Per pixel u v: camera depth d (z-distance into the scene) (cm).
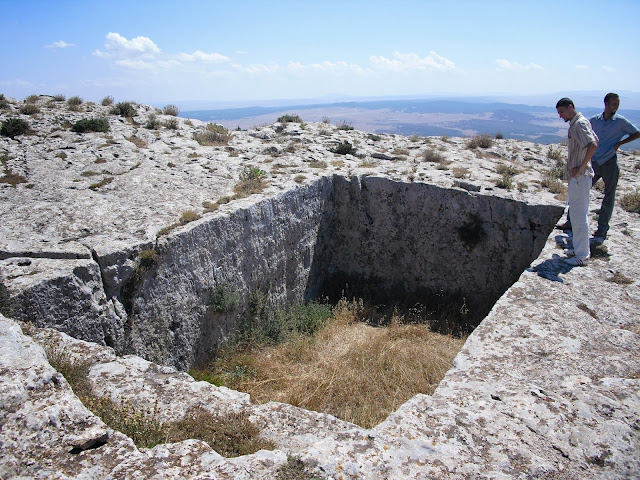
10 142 1270
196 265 820
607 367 468
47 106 1731
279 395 765
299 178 1170
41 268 620
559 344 512
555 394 409
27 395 334
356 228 1255
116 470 296
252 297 980
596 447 337
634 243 787
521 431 361
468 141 1770
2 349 379
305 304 1204
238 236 923
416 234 1196
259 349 948
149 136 1477
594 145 644
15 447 294
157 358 748
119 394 454
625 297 618
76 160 1169
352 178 1227
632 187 1173
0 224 779
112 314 670
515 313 585
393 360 852
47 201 901
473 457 334
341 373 814
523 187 1166
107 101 1922
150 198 960
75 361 489
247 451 391
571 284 657
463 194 1125
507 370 473
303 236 1158
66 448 306
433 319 1118
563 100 671
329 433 427
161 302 749
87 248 682
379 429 369
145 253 712
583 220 693
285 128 1858
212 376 811
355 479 310
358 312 1148
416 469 319
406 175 1241
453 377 467
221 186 1085
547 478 312
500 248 1112
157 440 386
